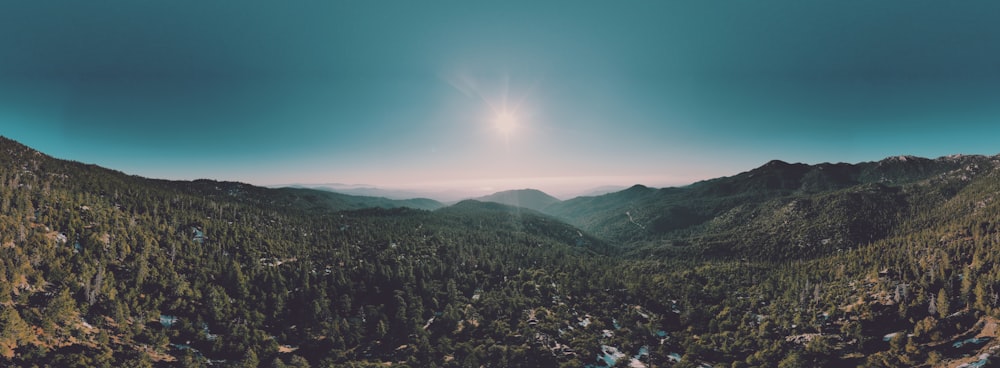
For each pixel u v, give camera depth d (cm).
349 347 16938
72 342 11288
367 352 16550
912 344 13350
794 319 18025
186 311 15550
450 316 18812
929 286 17025
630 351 17438
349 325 17838
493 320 19488
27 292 12175
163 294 15875
